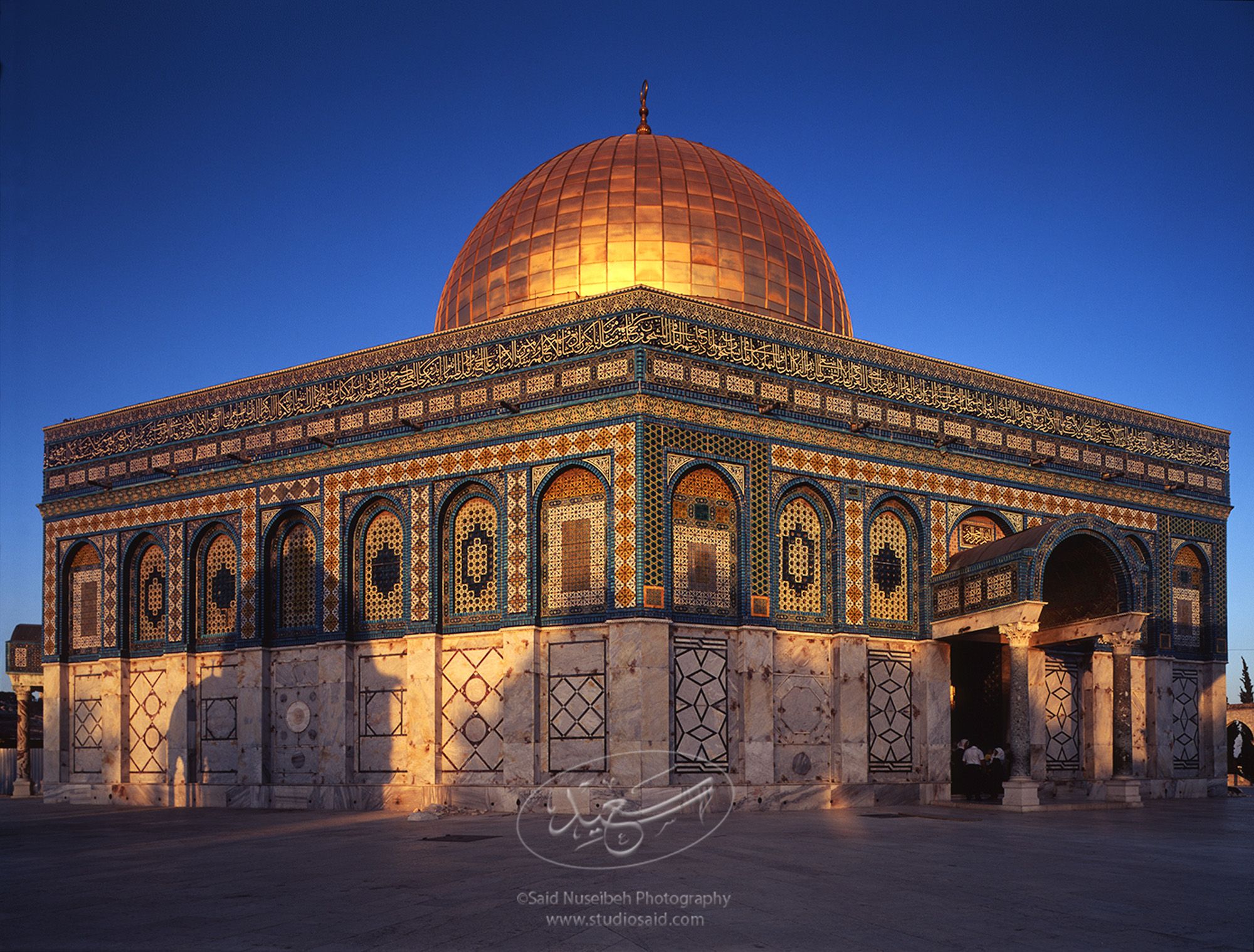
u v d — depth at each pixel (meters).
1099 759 28.00
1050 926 10.01
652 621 21.53
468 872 13.44
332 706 25.11
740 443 23.17
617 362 22.31
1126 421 29.92
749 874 13.04
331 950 9.25
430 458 24.45
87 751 29.42
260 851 16.30
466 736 23.53
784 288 28.03
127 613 28.94
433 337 24.78
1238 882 12.59
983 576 24.39
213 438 27.89
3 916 11.09
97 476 29.81
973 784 25.33
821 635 24.20
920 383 26.20
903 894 11.63
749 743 22.53
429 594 24.08
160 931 10.20
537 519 22.95
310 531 26.52
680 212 27.61
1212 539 31.23
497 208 29.80
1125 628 24.86
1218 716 30.66
